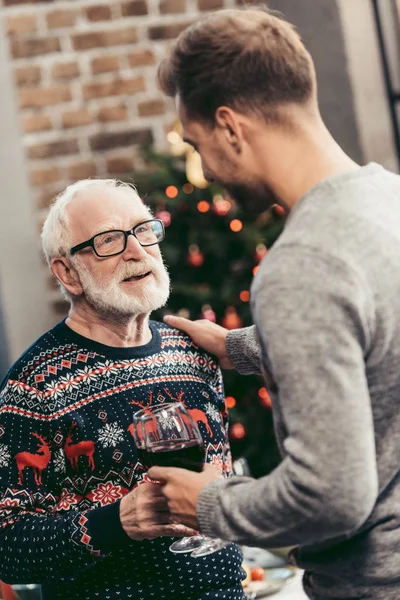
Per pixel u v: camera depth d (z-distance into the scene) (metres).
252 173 1.41
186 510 1.43
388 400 1.31
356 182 1.35
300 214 1.34
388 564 1.37
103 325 2.01
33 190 3.95
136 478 1.90
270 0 4.14
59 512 1.90
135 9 4.01
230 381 3.47
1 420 1.92
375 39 4.06
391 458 1.33
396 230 1.33
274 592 2.11
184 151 3.66
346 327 1.24
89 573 1.87
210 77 1.36
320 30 4.04
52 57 3.95
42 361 1.96
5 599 2.30
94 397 1.94
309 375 1.23
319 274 1.25
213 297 3.43
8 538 1.85
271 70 1.35
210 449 2.01
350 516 1.23
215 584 1.90
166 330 2.11
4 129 3.92
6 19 3.91
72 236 2.00
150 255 2.01
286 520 1.28
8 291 3.91
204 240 3.43
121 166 4.01
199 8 4.07
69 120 3.97
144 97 4.02
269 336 1.26
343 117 4.08
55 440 1.90
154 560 1.86
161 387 1.99
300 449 1.24
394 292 1.28
